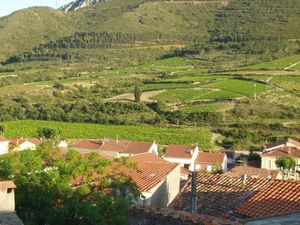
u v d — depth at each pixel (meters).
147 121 113.81
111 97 138.00
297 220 17.64
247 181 24.14
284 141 82.75
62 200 19.42
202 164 74.06
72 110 120.50
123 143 78.88
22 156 20.83
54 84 155.25
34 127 102.50
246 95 125.38
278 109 116.00
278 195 20.00
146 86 146.50
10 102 127.38
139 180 31.55
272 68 158.25
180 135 99.50
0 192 12.41
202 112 114.75
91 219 17.72
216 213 21.06
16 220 12.57
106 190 21.69
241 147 94.19
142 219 16.80
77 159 21.70
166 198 33.19
